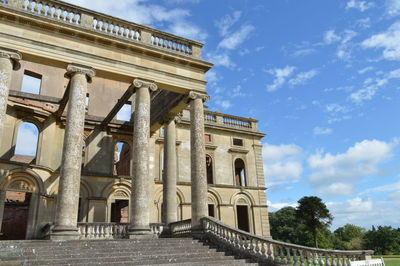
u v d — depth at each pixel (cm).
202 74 2036
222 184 2827
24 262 977
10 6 1516
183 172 2684
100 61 1702
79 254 1117
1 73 1424
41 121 2166
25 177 1970
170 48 1989
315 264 1159
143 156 1653
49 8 1652
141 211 1556
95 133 2392
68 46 1639
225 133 3045
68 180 1413
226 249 1452
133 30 1888
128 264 1089
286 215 8719
